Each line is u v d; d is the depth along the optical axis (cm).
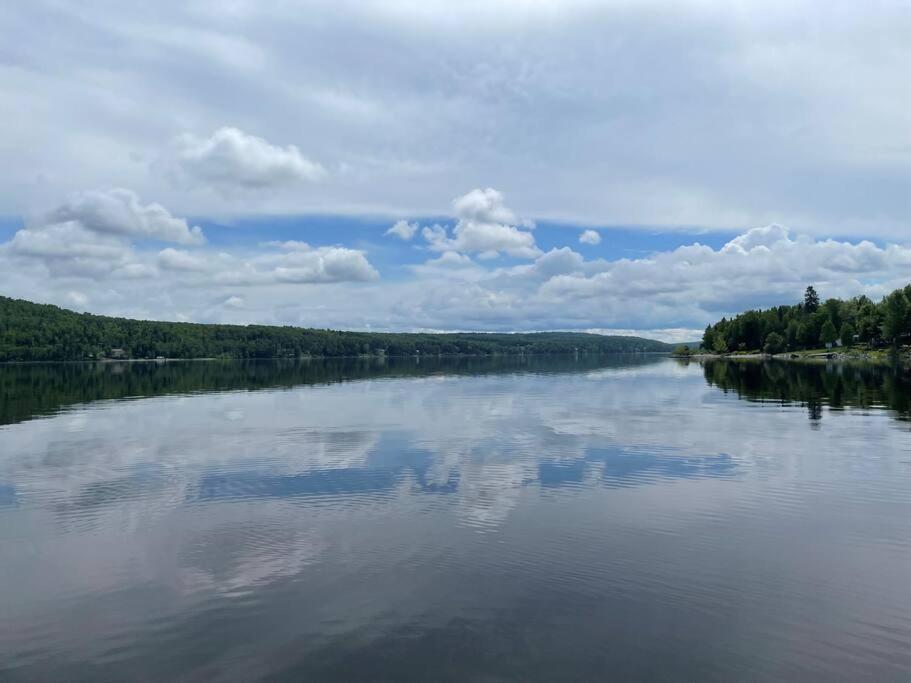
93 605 1276
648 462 2578
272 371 13062
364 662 1037
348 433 3494
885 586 1324
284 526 1762
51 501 2062
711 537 1634
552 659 1039
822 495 2033
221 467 2580
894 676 986
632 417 4109
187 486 2253
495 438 3262
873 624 1157
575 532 1681
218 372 12581
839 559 1475
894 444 2908
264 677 1001
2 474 2478
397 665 1027
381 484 2245
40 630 1171
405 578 1380
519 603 1248
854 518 1786
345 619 1190
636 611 1212
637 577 1374
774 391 6025
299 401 5591
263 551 1566
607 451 2841
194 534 1708
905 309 12725
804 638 1107
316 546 1595
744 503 1948
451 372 11975
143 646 1105
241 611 1232
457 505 1956
